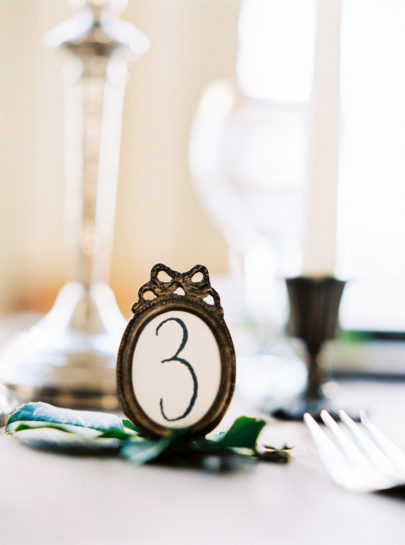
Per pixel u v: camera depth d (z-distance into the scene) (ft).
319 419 1.86
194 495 1.31
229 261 3.75
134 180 3.76
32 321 3.43
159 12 3.74
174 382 1.52
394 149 3.33
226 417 1.89
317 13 2.03
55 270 3.88
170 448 1.49
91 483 1.35
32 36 3.82
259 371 2.58
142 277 3.76
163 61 3.76
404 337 2.65
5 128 3.83
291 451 1.57
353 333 2.62
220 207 2.97
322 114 2.00
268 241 2.95
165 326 1.54
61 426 1.45
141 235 3.77
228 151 2.86
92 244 2.03
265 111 2.88
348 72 3.40
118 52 2.01
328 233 1.98
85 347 1.91
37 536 1.15
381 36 3.43
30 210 3.86
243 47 3.71
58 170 3.86
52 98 3.84
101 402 1.85
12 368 1.91
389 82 3.40
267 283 2.89
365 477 1.35
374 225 3.27
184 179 3.77
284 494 1.33
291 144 2.84
